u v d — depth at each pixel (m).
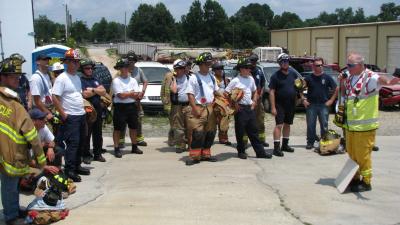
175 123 10.28
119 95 9.64
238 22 133.50
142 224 5.88
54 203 5.97
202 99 9.00
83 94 8.88
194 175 8.20
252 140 9.58
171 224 5.88
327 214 6.23
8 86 5.61
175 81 10.24
